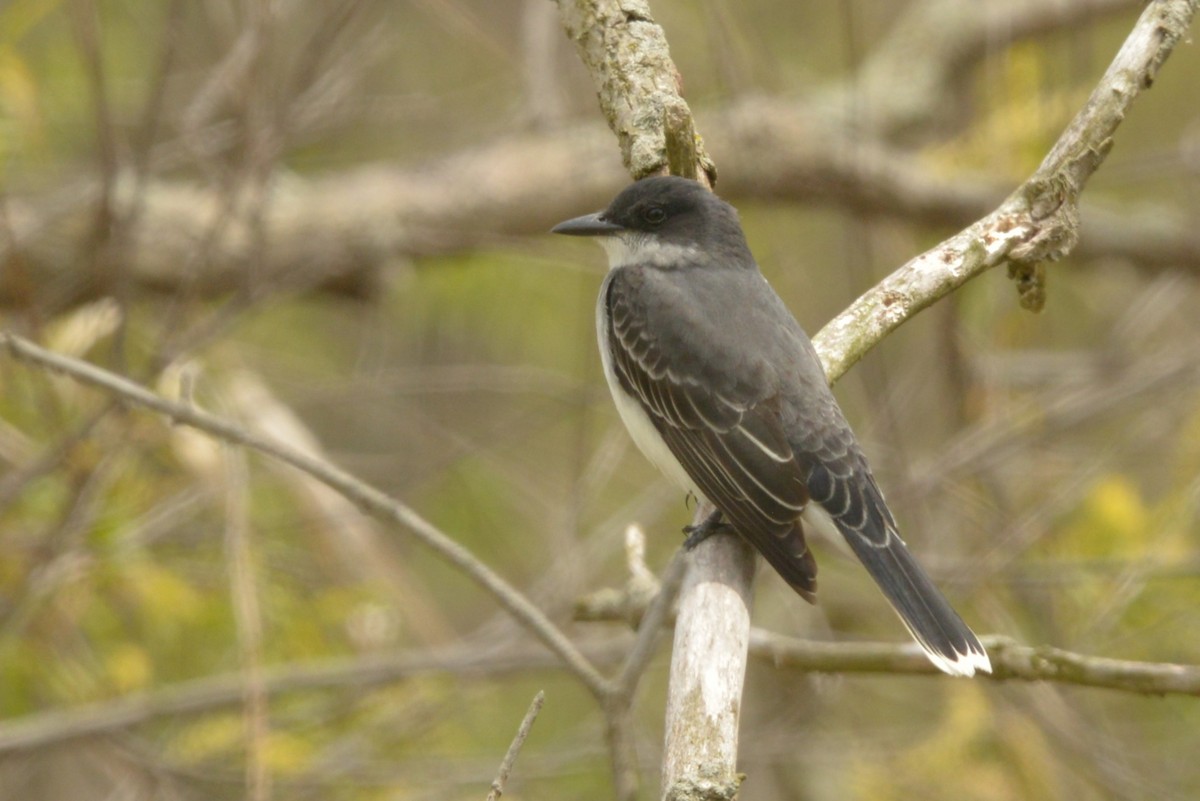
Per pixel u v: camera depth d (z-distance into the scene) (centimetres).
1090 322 1611
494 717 1267
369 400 1355
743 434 761
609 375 834
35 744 998
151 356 1073
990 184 1409
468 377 1293
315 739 1085
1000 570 1112
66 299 1148
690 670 593
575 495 1186
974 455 1230
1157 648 1053
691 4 1495
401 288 1322
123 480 1073
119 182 1155
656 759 1166
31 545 1043
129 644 1054
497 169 1355
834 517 749
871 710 1330
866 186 1398
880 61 1595
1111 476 1170
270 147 1111
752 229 1470
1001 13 1419
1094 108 738
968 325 1391
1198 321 1517
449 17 1330
